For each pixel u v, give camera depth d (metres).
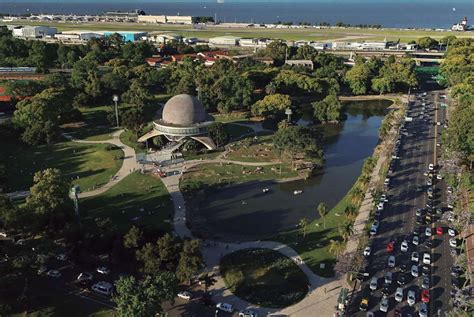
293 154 195.88
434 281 118.00
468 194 162.50
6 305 99.06
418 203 160.75
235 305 108.31
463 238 136.12
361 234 139.12
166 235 114.81
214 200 164.12
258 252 130.25
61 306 107.31
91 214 150.88
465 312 96.81
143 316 91.38
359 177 181.75
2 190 167.00
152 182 176.38
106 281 115.50
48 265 122.25
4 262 104.69
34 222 122.12
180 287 114.31
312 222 148.75
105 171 186.00
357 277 119.00
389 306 108.81
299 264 125.00
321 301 110.25
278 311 106.62
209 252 130.00
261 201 164.00
